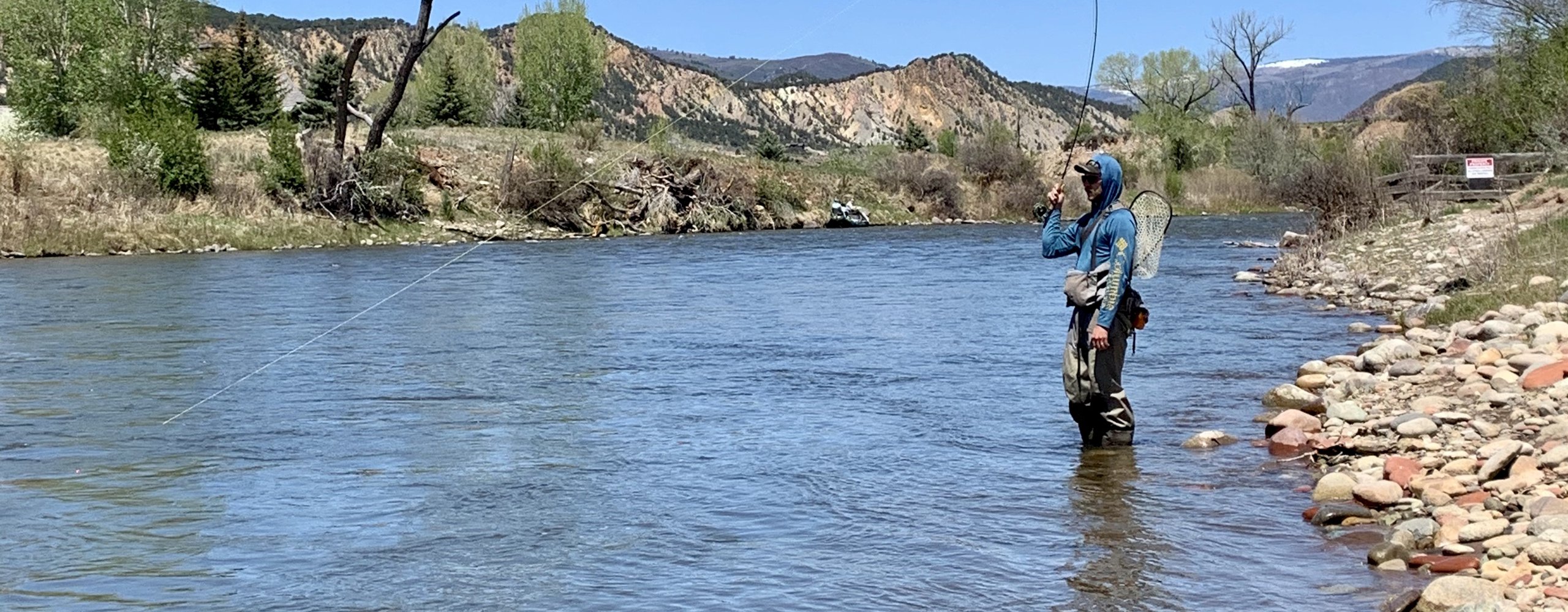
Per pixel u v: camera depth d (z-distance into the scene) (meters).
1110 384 7.20
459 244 31.52
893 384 9.56
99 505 6.07
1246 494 6.15
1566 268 12.58
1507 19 33.00
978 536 5.50
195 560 5.19
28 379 9.99
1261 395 8.86
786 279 20.19
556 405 8.79
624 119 85.06
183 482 6.54
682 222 37.91
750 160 46.28
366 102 63.22
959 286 18.55
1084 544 5.37
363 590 4.82
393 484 6.48
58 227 27.52
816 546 5.38
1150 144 66.81
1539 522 5.00
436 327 13.55
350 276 21.05
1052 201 7.39
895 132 135.62
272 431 7.88
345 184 32.53
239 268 22.91
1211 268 21.12
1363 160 28.47
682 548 5.35
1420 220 22.25
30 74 42.78
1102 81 83.50
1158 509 5.92
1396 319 12.68
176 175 30.69
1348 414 7.52
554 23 54.03
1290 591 4.73
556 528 5.66
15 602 4.68
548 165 36.31
